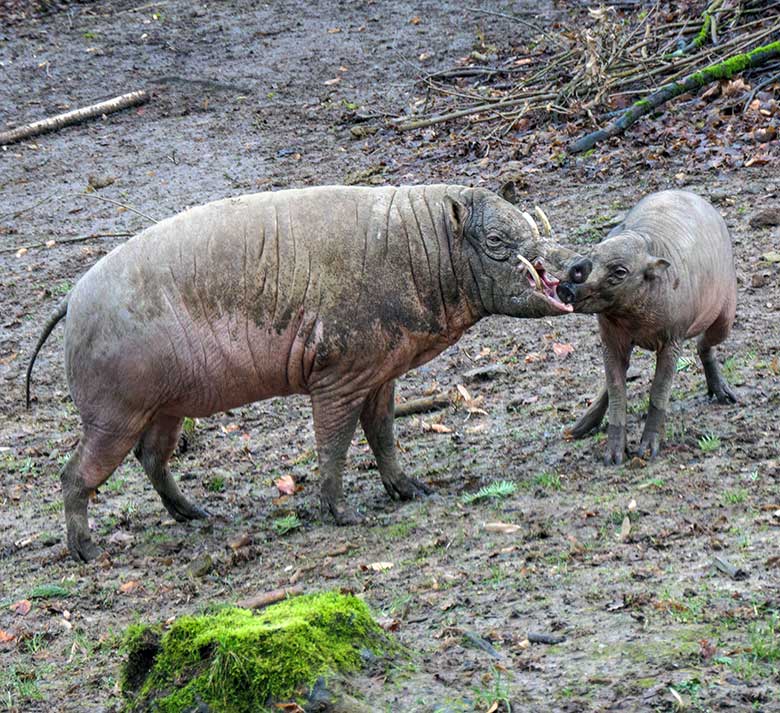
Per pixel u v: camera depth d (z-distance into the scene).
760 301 10.82
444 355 11.05
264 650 5.09
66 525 8.47
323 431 7.90
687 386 9.38
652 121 15.13
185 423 9.97
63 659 6.64
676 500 7.28
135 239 7.80
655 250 7.73
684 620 5.59
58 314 8.34
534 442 8.95
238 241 7.63
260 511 8.62
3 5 24.31
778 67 15.63
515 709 4.96
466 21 20.89
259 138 17.69
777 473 7.48
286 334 7.66
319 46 21.00
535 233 7.47
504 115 16.27
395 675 5.26
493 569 6.61
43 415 11.16
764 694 4.86
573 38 17.69
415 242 7.60
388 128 17.12
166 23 23.02
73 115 19.16
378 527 7.83
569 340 10.91
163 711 5.14
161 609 7.11
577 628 5.67
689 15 17.91
